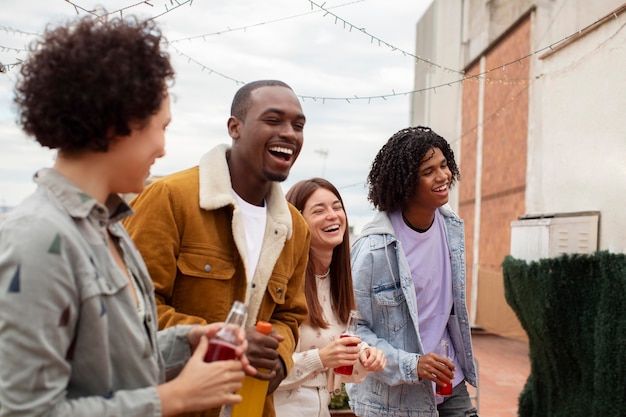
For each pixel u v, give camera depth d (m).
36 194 1.16
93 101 1.16
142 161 1.26
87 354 1.14
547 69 5.51
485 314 10.13
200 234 1.93
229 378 1.26
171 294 1.93
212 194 1.95
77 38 1.18
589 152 4.81
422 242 2.94
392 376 2.69
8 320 1.01
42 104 1.16
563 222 5.04
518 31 9.23
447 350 2.79
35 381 1.02
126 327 1.20
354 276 2.86
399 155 2.89
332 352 2.35
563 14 7.49
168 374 1.49
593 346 3.87
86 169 1.22
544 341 4.18
